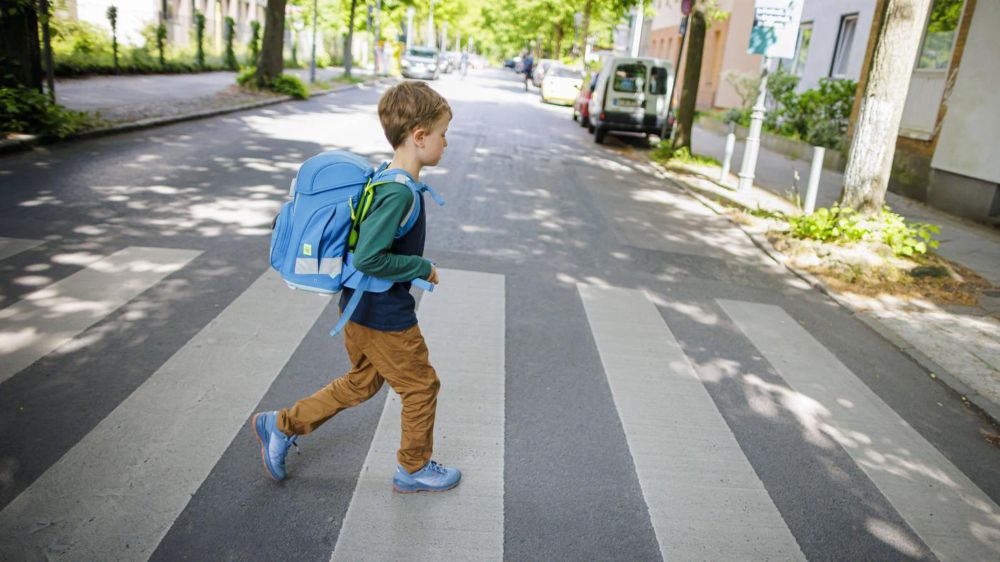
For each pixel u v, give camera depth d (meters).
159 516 2.75
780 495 3.32
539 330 4.98
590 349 4.75
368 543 2.72
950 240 9.02
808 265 7.27
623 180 11.95
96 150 9.63
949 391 4.70
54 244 5.64
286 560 2.59
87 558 2.50
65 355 3.92
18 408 3.37
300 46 43.38
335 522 2.82
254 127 13.64
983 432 4.18
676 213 9.51
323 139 12.80
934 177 11.52
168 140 11.12
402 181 2.40
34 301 4.57
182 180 8.32
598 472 3.35
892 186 12.69
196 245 5.96
